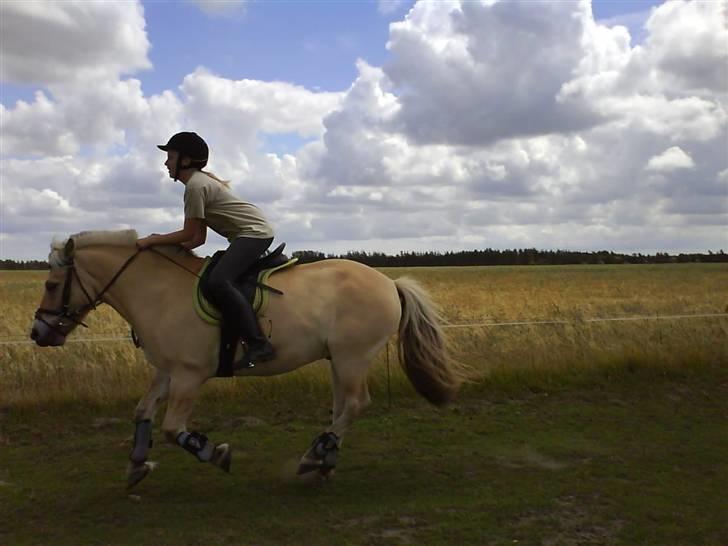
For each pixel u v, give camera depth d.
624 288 29.92
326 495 5.02
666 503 4.77
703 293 26.48
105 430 6.85
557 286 31.45
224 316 4.86
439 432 6.77
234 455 6.05
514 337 10.65
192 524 4.47
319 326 5.13
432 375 5.57
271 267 5.19
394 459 5.90
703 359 9.27
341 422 5.29
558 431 6.77
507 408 7.69
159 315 4.93
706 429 6.82
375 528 4.39
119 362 8.60
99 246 5.06
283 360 5.11
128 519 4.56
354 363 5.26
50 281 5.05
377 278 5.45
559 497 4.91
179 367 4.92
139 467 5.09
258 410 7.54
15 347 9.37
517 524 4.44
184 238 5.00
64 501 4.89
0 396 7.42
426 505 4.76
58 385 7.68
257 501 4.90
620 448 6.17
